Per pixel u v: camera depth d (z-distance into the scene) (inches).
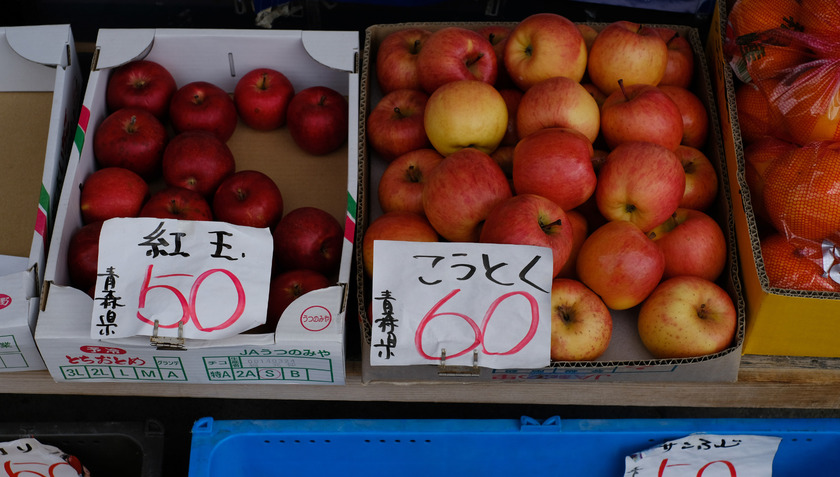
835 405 53.1
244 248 46.4
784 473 55.2
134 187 53.9
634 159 47.7
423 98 57.1
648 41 54.7
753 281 47.4
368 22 85.7
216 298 44.9
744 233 49.1
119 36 60.0
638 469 52.1
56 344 44.8
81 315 45.1
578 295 47.3
